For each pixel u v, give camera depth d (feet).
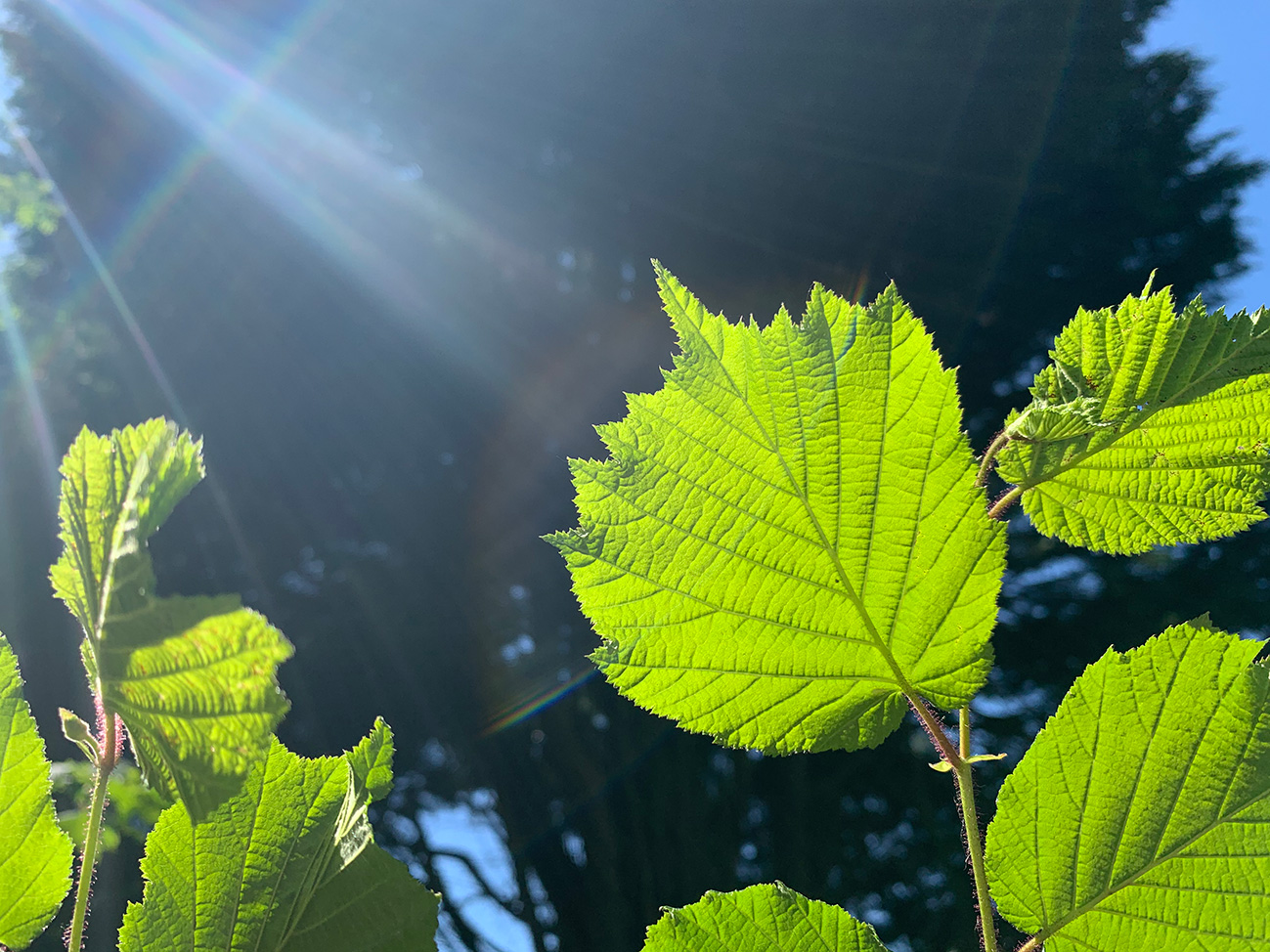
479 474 47.75
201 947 2.14
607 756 41.98
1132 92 39.99
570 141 46.68
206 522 45.03
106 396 46.19
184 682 1.45
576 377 47.42
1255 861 1.99
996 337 42.11
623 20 43.29
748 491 2.19
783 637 2.22
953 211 42.27
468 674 44.91
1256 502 2.31
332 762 2.38
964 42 40.75
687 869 38.32
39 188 29.27
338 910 2.25
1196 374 2.38
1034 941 2.09
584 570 2.22
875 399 2.11
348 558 46.91
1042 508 2.51
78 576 1.63
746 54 42.80
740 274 45.91
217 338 47.67
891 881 36.83
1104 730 2.16
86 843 1.70
